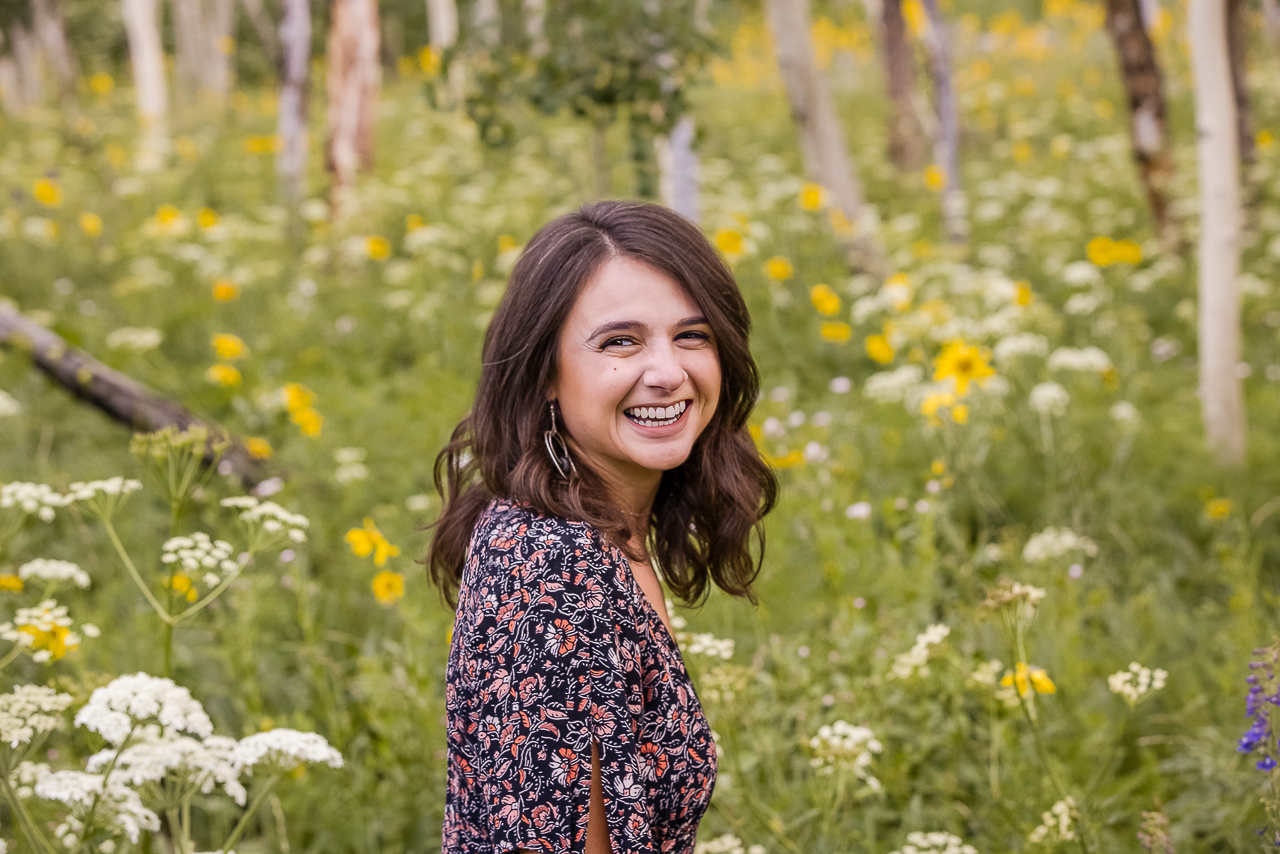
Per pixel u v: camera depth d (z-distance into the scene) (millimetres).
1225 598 3939
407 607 2994
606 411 1516
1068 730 2994
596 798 1340
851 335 6684
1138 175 9617
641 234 1529
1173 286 7898
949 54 8789
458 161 12812
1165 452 4941
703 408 1596
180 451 2432
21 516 2549
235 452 4707
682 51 5152
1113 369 5559
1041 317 5172
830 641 3197
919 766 2893
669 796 1464
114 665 3242
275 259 9352
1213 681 3250
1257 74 15680
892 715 2979
